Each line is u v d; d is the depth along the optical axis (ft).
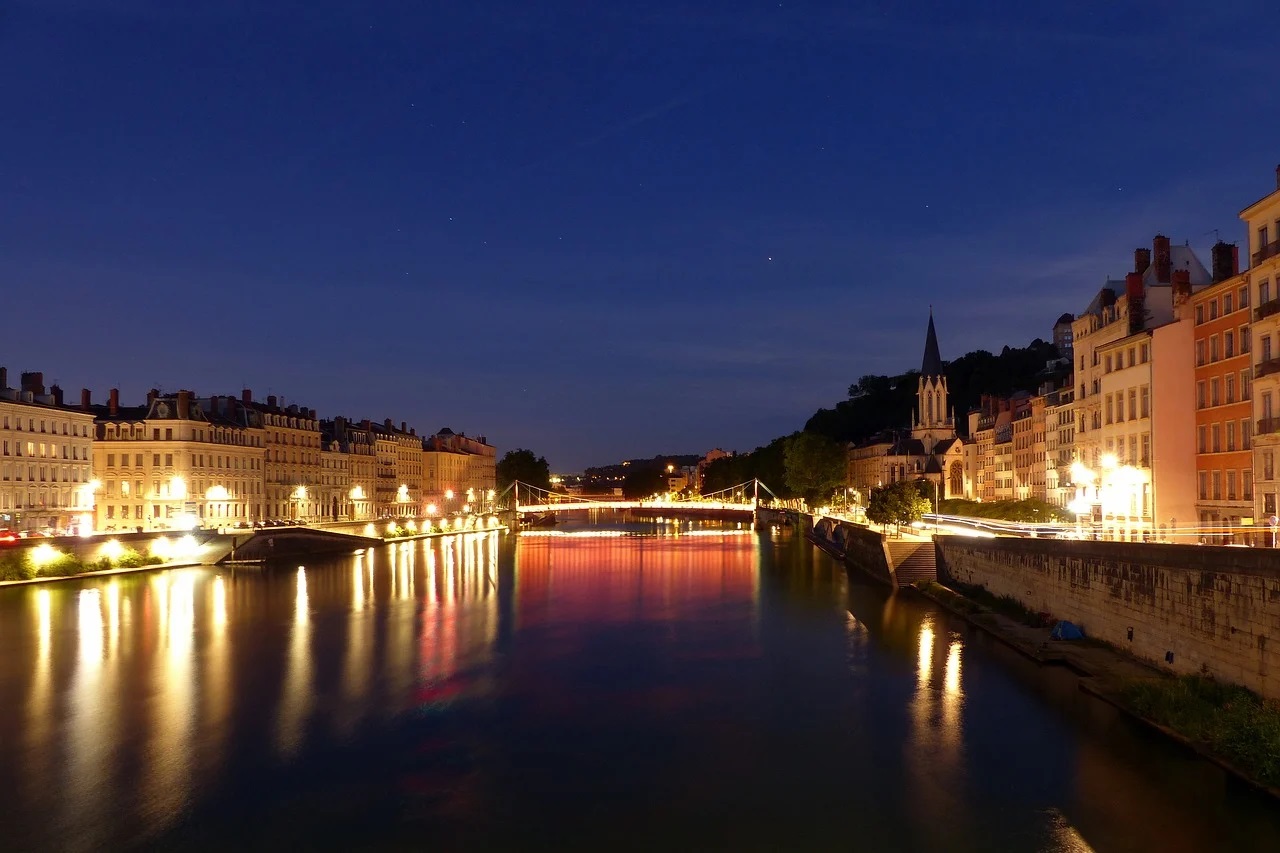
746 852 106.52
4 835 111.96
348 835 111.86
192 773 131.34
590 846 108.58
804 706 161.89
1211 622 137.39
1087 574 183.93
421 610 271.90
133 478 467.11
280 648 213.05
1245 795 114.01
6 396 377.09
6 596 282.15
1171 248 278.05
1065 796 117.19
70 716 157.38
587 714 159.22
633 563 421.59
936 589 276.00
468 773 131.34
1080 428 298.35
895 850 106.01
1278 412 182.50
